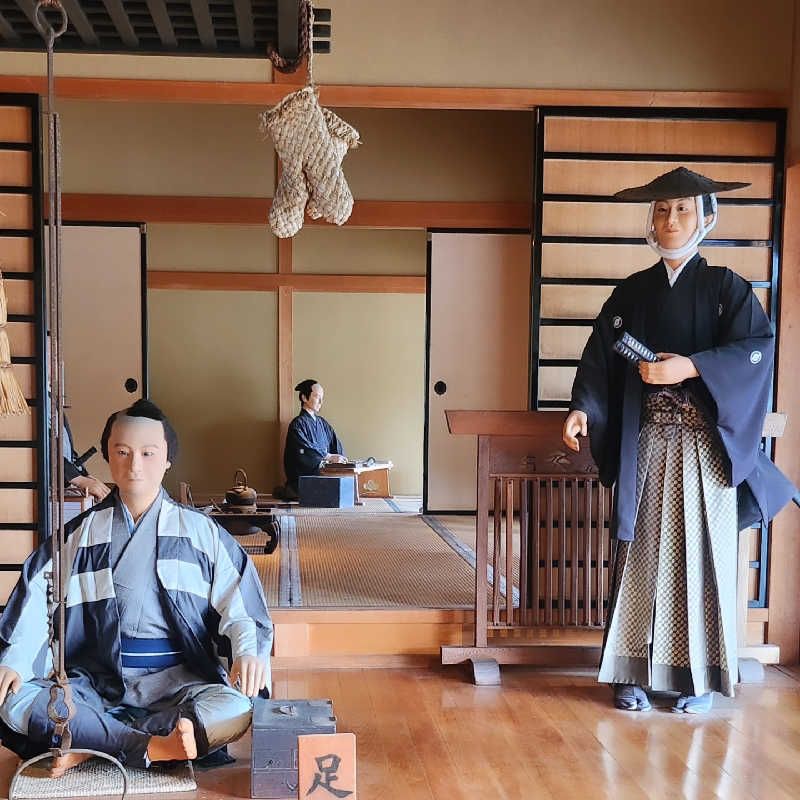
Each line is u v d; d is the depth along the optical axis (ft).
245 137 21.30
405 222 21.44
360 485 26.81
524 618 11.88
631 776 8.47
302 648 12.00
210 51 7.52
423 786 8.18
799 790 8.21
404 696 10.75
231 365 28.19
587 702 10.64
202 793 7.88
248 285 27.89
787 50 13.09
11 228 12.78
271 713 8.13
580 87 13.06
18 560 12.89
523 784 8.26
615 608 10.51
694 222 10.50
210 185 21.26
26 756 8.21
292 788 7.84
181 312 27.99
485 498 11.66
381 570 14.88
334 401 28.78
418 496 28.78
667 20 13.04
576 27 13.03
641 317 10.69
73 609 8.34
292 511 22.56
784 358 12.78
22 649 8.11
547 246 13.29
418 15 12.94
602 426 10.75
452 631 12.18
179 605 8.38
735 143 13.14
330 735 7.43
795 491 10.82
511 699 10.70
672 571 10.31
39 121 12.71
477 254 21.52
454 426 11.53
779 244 12.98
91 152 21.02
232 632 8.35
